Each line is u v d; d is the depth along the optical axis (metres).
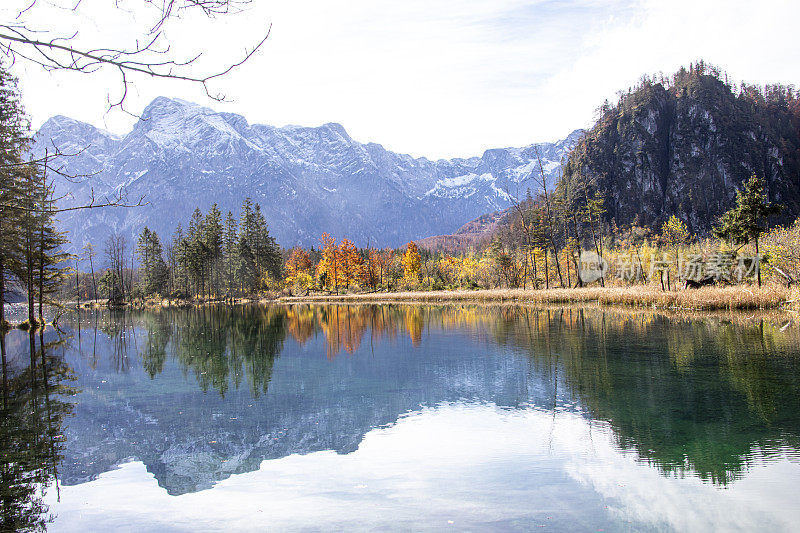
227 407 11.30
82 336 28.39
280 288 78.62
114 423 10.23
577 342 18.41
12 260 29.00
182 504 6.43
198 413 10.86
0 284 32.22
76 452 8.54
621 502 6.10
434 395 11.67
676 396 10.76
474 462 7.53
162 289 81.38
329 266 74.50
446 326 25.92
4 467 7.91
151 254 82.25
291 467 7.60
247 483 7.02
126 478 7.36
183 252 78.12
